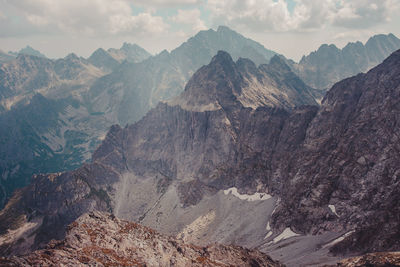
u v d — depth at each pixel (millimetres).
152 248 141000
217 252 167750
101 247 130000
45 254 113062
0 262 98062
